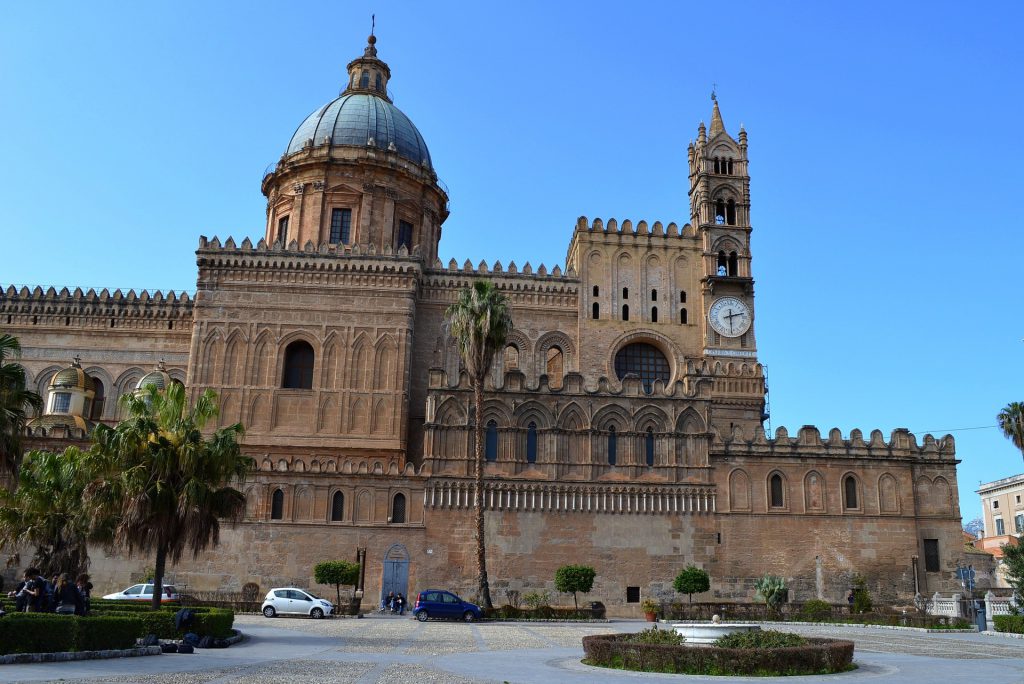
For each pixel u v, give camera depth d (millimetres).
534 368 73125
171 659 27250
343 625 45156
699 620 53656
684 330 74562
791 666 25094
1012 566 48188
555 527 60156
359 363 69438
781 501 62344
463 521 59531
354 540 58406
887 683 22781
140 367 76438
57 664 24656
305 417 67875
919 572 61719
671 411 63344
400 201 81188
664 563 60344
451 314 57531
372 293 71062
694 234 77062
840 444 63750
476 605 50812
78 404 70125
